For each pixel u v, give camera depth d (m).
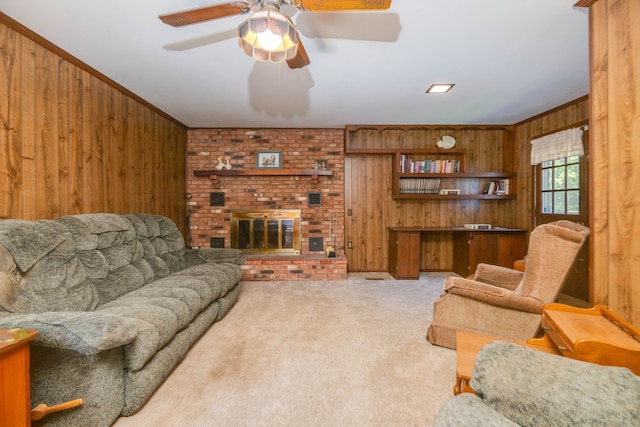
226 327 2.59
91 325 1.27
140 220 2.79
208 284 2.48
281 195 4.64
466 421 0.75
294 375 1.87
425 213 4.74
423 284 4.02
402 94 3.24
